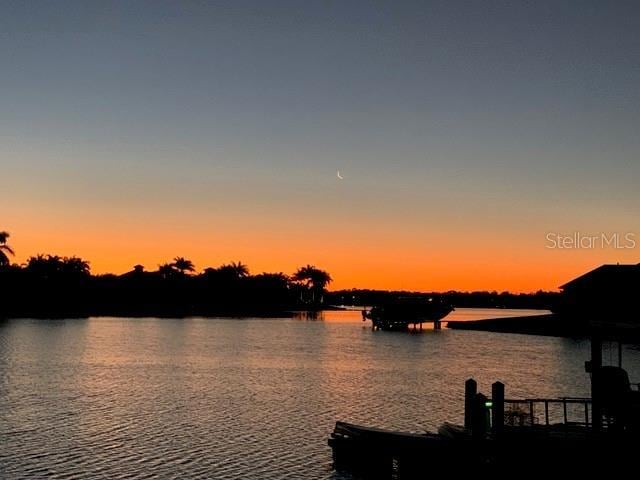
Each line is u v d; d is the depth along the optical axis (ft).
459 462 84.48
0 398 155.33
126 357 253.44
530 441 81.20
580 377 211.82
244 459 101.81
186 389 172.14
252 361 245.45
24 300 632.38
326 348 312.91
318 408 145.18
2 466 97.04
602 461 78.43
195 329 445.78
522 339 390.83
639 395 84.12
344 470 95.91
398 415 138.41
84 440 112.78
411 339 386.52
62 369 213.25
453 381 196.13
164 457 102.53
